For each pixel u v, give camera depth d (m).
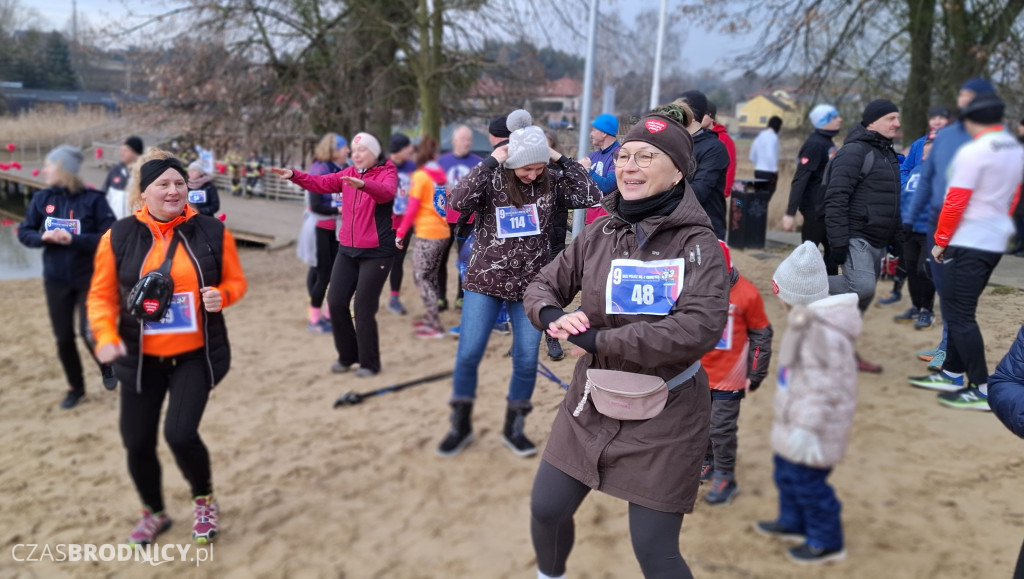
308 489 3.92
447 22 14.95
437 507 3.71
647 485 2.16
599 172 3.62
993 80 10.97
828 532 2.97
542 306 2.27
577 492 2.33
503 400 5.09
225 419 4.89
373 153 4.93
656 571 2.17
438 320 6.71
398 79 16.27
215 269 3.11
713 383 3.41
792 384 2.87
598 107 14.82
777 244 8.73
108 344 2.96
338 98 16.47
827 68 13.34
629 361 2.21
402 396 5.25
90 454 4.39
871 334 5.00
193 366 3.17
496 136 4.00
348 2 15.34
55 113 42.72
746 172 14.76
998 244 3.67
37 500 3.83
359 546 3.38
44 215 4.72
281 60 16.56
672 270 2.08
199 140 17.36
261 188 19.02
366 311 5.50
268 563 3.25
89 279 4.94
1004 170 3.56
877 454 3.70
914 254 4.89
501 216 3.68
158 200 2.99
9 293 8.75
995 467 3.54
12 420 4.89
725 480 3.51
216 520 3.46
